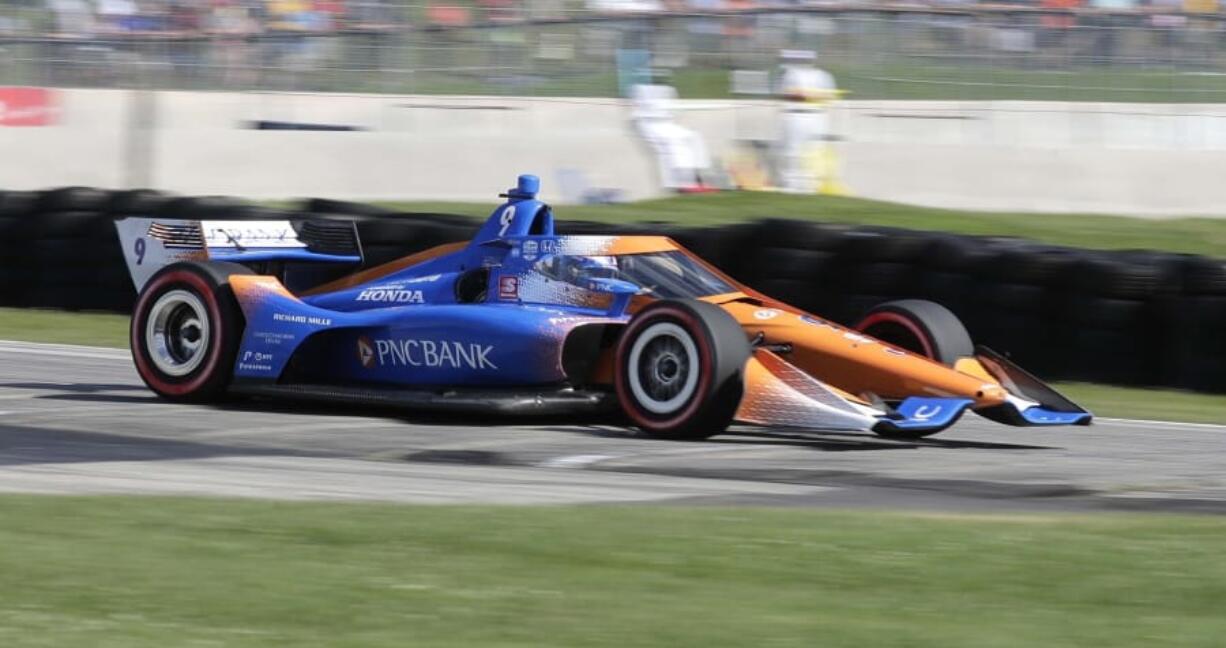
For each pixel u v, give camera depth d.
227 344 27.89
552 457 22.92
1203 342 33.41
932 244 36.12
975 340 35.50
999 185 57.19
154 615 13.20
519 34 68.12
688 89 65.88
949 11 64.31
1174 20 63.84
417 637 12.59
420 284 28.45
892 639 12.57
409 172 60.03
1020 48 64.19
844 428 23.17
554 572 14.96
